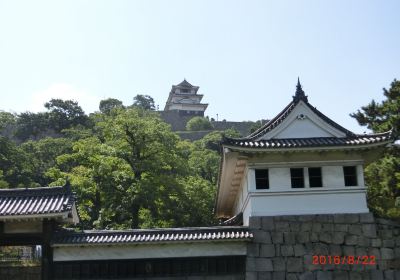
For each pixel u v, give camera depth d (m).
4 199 21.16
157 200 37.88
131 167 39.22
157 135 40.22
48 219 20.39
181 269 20.44
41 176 63.53
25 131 91.00
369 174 29.19
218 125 114.94
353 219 20.95
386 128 28.03
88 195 38.91
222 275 20.34
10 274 21.48
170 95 149.25
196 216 40.75
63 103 93.44
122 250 20.47
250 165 21.75
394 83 30.72
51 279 20.17
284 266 20.27
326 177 21.66
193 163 62.12
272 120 23.17
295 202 21.25
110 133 41.59
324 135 22.27
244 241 20.45
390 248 20.56
